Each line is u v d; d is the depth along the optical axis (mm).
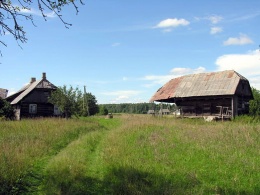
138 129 25000
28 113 47656
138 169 13992
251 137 18828
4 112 44688
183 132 22141
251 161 14031
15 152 16266
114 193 11852
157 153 16328
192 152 16094
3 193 11445
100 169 14758
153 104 48688
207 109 40500
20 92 57062
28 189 12289
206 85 40656
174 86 44562
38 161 16031
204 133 21141
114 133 24781
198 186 12023
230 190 11500
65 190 12141
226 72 41062
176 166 14156
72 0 8547
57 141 21859
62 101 44438
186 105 42656
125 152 17203
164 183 12398
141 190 11922
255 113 35656
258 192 11258
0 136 21938
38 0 8641
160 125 27156
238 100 39469
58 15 8641
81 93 45812
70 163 15148
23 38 9172
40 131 24875
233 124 27656
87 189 12344
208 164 14062
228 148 16500
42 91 48812
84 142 21344
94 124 34188
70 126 29125
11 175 12695
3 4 8766
